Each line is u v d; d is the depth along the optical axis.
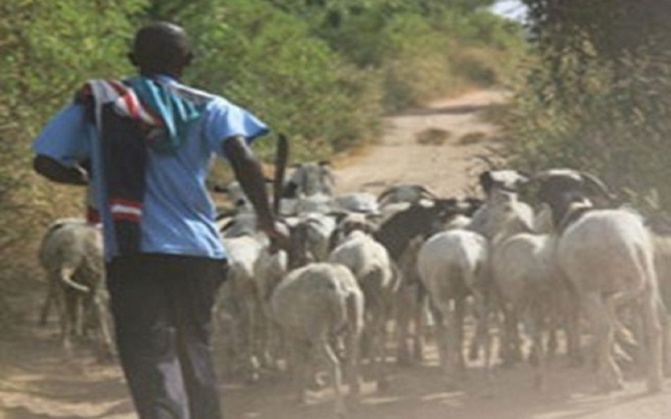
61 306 17.44
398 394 14.41
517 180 15.92
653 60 21.12
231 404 14.55
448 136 47.84
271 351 15.92
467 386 14.53
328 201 19.94
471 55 69.75
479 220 15.48
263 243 16.20
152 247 6.95
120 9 25.41
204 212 7.15
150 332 6.93
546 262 13.74
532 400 13.50
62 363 16.84
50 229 17.64
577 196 14.77
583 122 21.89
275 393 14.98
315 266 13.57
